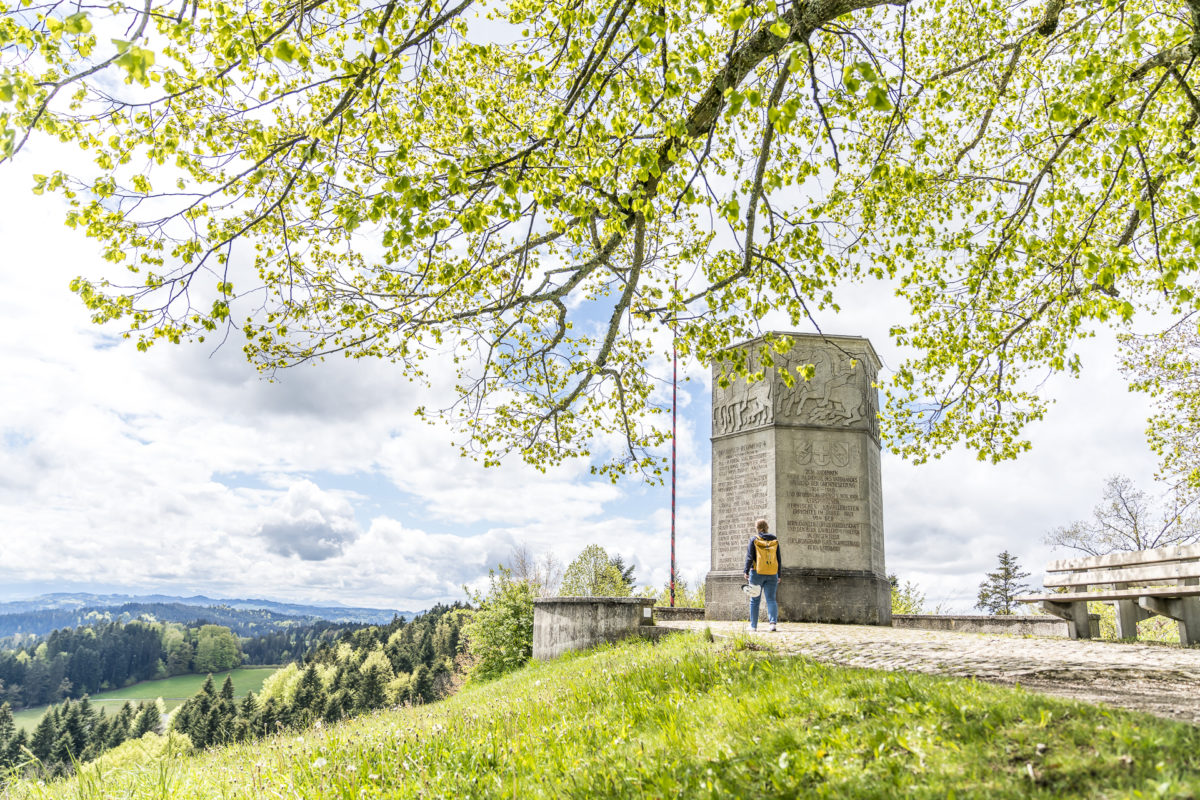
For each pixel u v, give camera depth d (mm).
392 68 7207
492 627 24344
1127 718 4102
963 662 7773
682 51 11031
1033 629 15773
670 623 16438
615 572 40969
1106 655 8539
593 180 7809
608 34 7684
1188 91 9438
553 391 12703
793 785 3938
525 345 12750
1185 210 11688
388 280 10492
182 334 8844
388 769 5918
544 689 9742
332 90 10250
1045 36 11242
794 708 5309
